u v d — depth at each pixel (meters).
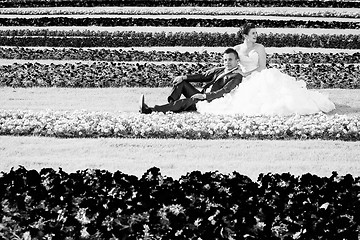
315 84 21.56
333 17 36.50
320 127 15.54
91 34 31.56
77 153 14.23
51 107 18.52
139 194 9.90
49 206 9.61
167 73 22.72
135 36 30.77
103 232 8.92
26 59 27.14
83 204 9.52
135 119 16.03
